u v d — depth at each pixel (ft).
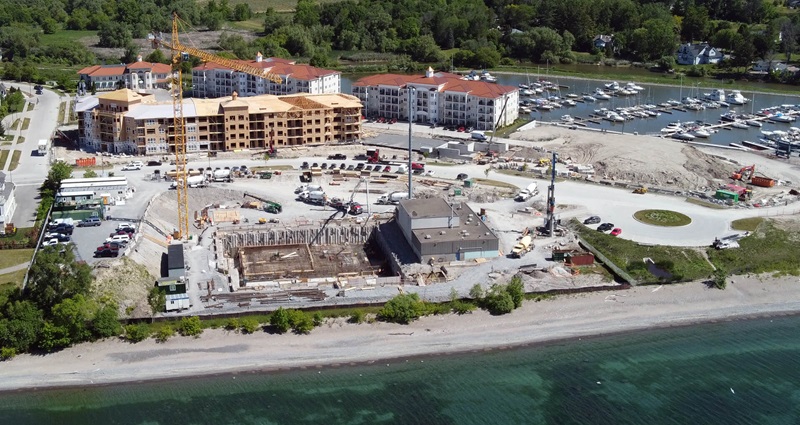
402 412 629.10
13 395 643.04
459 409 634.02
